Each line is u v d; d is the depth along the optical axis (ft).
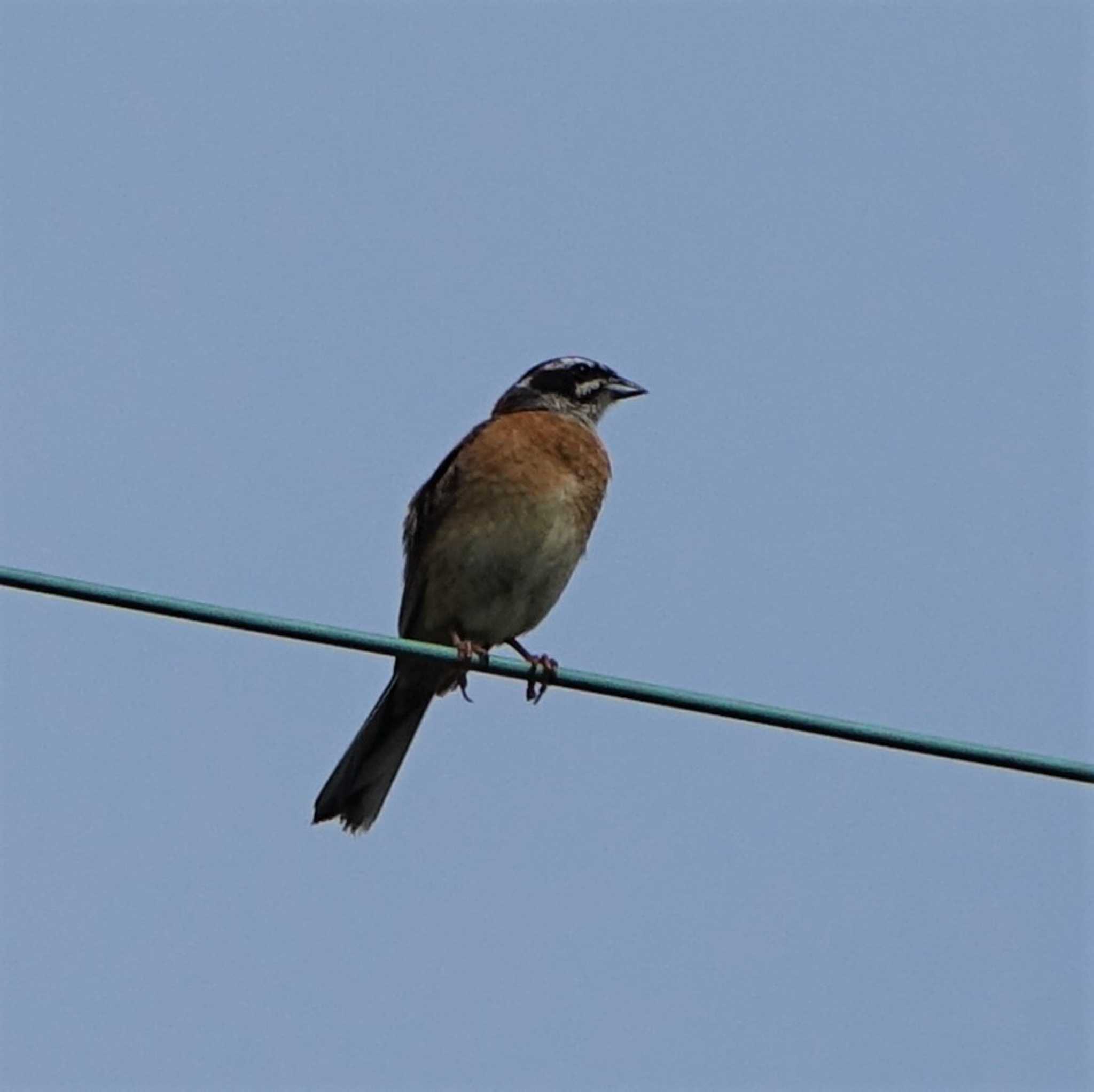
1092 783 33.12
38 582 30.89
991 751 33.12
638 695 33.60
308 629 32.96
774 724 33.30
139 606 31.58
